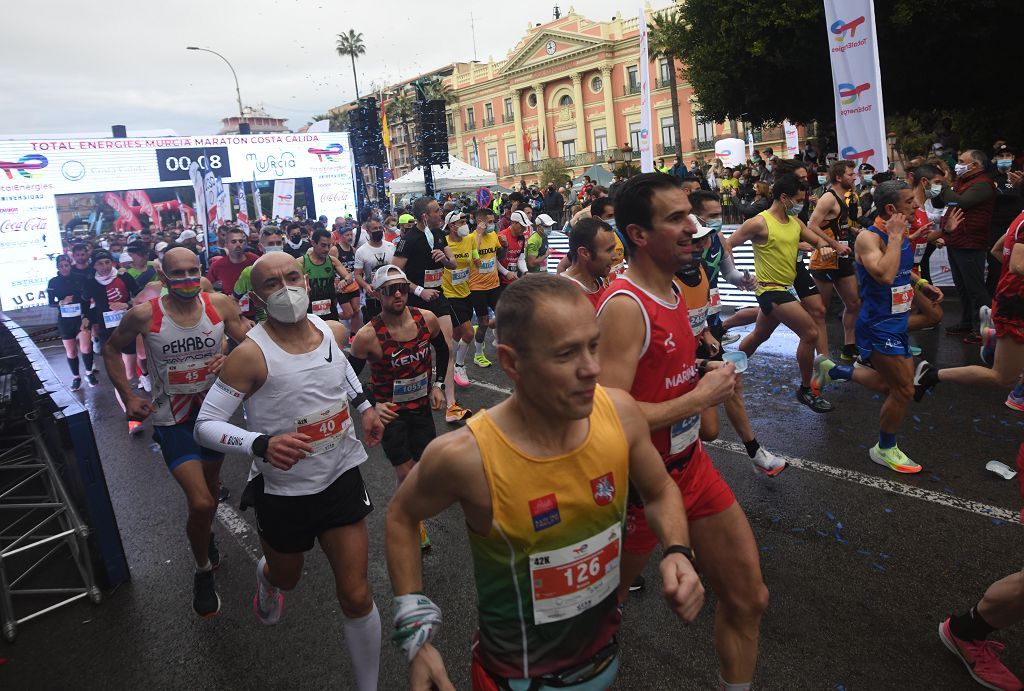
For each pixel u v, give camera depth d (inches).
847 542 152.2
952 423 210.8
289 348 113.6
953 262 292.4
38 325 643.5
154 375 149.7
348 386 120.3
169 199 1323.8
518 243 411.5
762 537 157.6
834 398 243.3
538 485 62.3
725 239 219.8
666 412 86.2
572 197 1054.4
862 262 170.4
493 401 290.4
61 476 212.1
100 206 1193.4
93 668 136.0
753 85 711.7
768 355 305.4
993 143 767.1
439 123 870.4
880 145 343.0
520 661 66.9
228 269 352.2
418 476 66.1
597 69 2204.7
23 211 890.7
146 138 983.6
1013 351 160.1
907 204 166.1
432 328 164.6
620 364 92.0
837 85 350.0
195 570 161.9
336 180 1173.1
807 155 723.4
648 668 120.0
